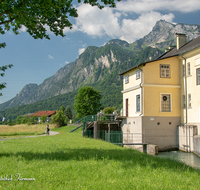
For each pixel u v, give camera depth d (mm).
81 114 70688
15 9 9828
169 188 6438
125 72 28750
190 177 7875
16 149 13625
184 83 23656
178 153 20875
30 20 10711
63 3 11031
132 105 26438
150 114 23391
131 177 7441
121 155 11906
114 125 30562
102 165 9047
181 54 23719
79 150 13250
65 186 6273
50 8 10352
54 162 9336
